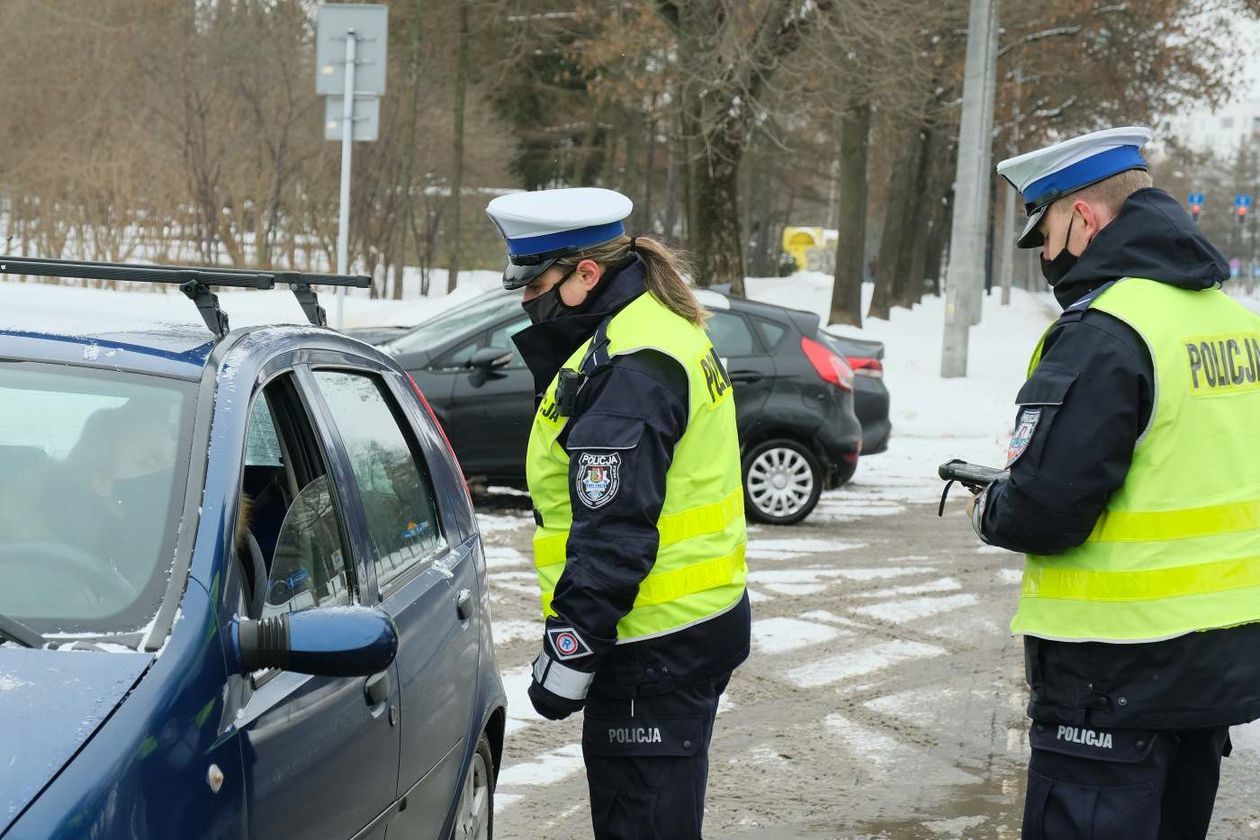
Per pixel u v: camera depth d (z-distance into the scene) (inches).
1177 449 123.0
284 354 127.7
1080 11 1221.7
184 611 96.6
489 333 412.5
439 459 163.5
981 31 882.1
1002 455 617.9
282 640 98.7
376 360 156.8
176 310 152.1
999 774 215.3
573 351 131.1
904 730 235.5
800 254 2568.9
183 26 1122.0
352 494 129.7
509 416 406.6
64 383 112.2
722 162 1013.8
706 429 127.6
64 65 1112.2
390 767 123.4
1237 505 124.3
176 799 87.4
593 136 1803.6
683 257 135.6
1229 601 123.0
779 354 426.9
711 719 132.3
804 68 931.3
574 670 121.5
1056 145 130.8
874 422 512.4
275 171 1079.6
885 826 193.6
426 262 1480.1
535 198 131.3
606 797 129.8
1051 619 126.5
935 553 388.2
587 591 120.4
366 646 99.2
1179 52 1333.7
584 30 1373.0
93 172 968.3
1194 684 122.6
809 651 283.6
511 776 208.5
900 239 1612.9
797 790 206.7
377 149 1261.1
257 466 115.8
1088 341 122.6
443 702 139.3
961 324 889.5
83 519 103.0
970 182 887.7
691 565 126.7
